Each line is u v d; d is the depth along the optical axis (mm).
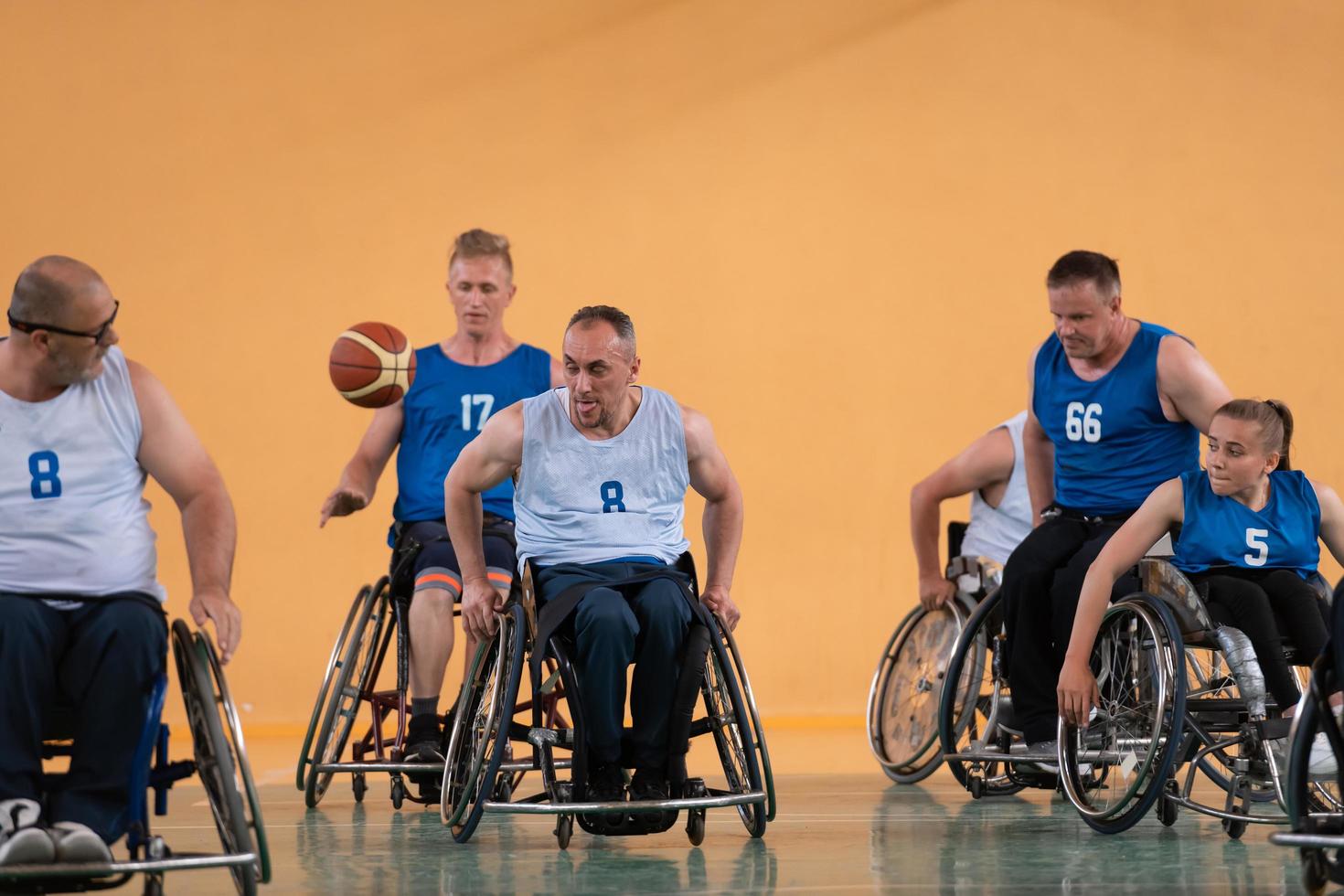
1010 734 13828
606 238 24844
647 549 10953
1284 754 10602
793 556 24688
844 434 24891
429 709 13383
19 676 7836
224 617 8203
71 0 24344
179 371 24078
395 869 9969
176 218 24266
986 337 25125
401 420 14867
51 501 8352
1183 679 10586
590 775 10578
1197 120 25484
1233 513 11320
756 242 25000
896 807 13805
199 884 9500
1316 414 25266
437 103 24766
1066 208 25344
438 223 24641
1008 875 9555
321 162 24531
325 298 24375
